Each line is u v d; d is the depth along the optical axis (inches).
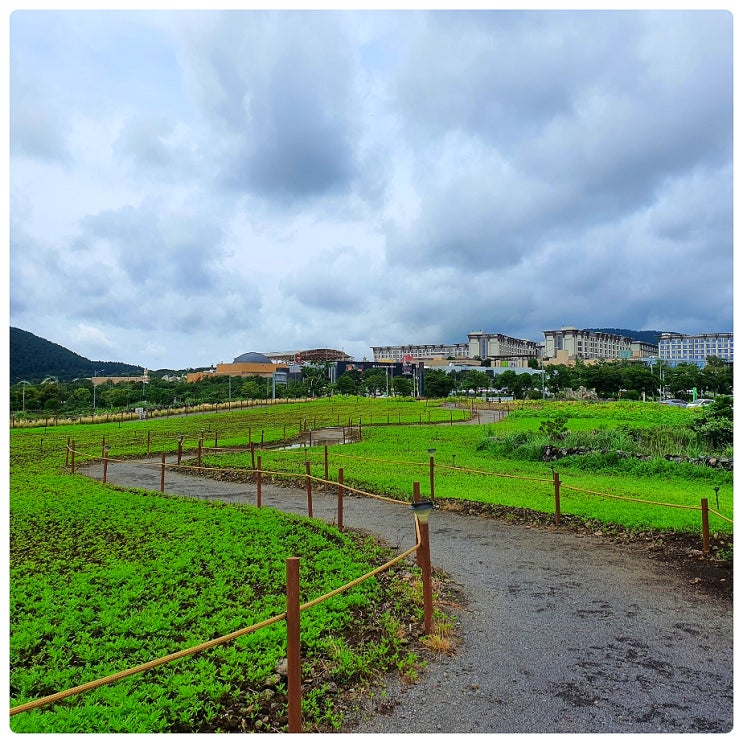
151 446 991.0
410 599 253.4
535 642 215.3
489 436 894.4
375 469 641.6
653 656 204.5
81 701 177.6
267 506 480.7
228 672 191.6
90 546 358.9
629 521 383.6
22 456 884.0
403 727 161.8
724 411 725.9
